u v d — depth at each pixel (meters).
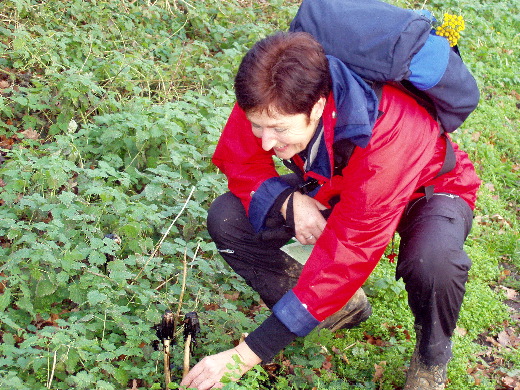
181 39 6.48
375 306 3.65
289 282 3.09
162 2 6.76
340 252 2.35
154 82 5.43
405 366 3.24
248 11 6.84
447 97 2.39
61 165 3.71
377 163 2.30
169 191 3.91
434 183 2.78
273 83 2.09
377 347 3.36
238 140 2.78
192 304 3.18
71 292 3.13
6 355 2.81
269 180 2.77
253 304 3.56
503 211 4.88
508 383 3.26
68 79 4.60
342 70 2.24
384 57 2.24
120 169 4.36
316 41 2.20
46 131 4.70
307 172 2.58
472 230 4.54
